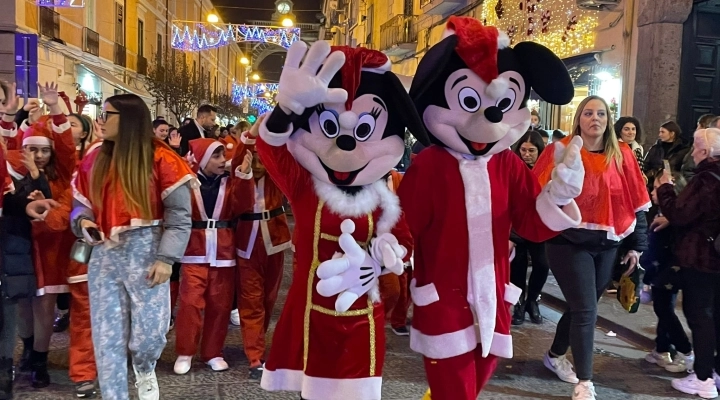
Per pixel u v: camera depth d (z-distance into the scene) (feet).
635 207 13.92
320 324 8.75
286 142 8.86
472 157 9.80
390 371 15.56
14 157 13.96
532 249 19.79
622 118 20.56
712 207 13.38
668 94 26.63
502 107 9.68
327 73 8.20
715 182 13.37
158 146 11.09
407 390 14.30
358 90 8.81
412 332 9.83
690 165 20.11
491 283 9.45
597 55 30.07
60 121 14.06
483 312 9.37
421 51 57.88
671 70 26.53
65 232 13.58
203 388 14.08
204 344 15.31
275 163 8.84
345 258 8.61
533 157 19.89
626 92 28.25
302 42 8.36
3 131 16.58
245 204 14.58
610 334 19.12
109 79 71.31
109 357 10.75
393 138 9.09
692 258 13.73
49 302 13.70
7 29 48.98
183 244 11.00
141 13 92.38
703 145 13.83
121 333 10.93
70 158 14.29
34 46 34.71
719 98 27.35
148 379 11.32
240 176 14.38
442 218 9.61
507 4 39.40
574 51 32.09
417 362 16.28
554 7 33.83
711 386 14.30
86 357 13.33
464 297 9.52
